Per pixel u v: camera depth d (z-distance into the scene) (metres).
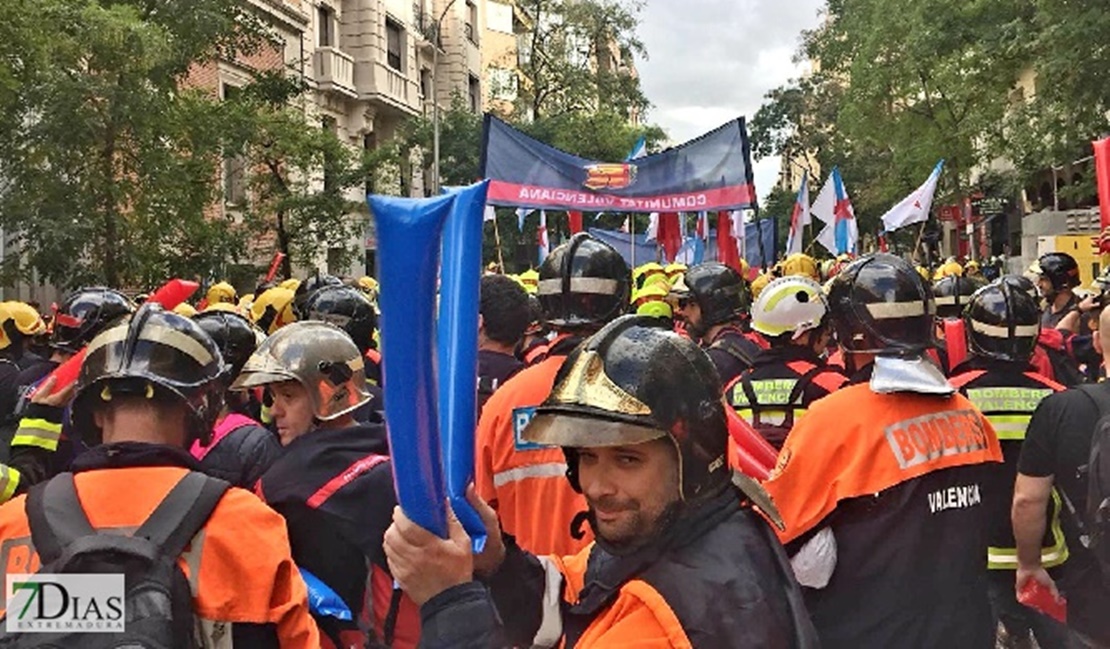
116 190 13.27
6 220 12.67
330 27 32.38
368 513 2.98
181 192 14.34
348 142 33.22
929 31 22.11
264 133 19.78
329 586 2.98
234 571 2.26
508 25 50.28
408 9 37.12
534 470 3.64
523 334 4.78
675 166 9.77
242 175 21.61
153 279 14.84
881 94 27.61
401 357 1.59
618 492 1.90
